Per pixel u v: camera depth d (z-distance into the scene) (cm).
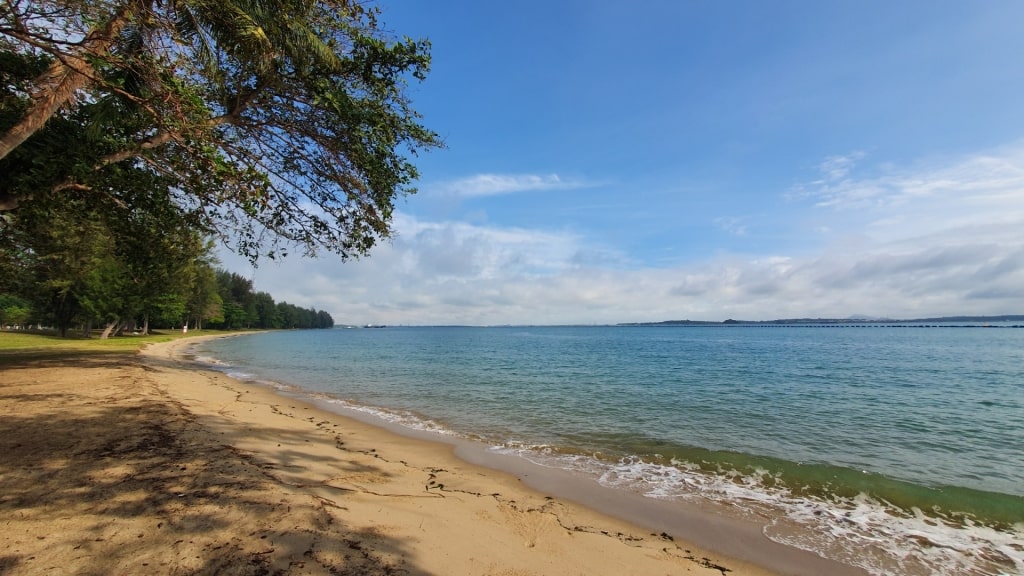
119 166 862
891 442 1053
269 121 769
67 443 638
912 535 562
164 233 1141
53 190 803
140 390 1229
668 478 762
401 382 2167
